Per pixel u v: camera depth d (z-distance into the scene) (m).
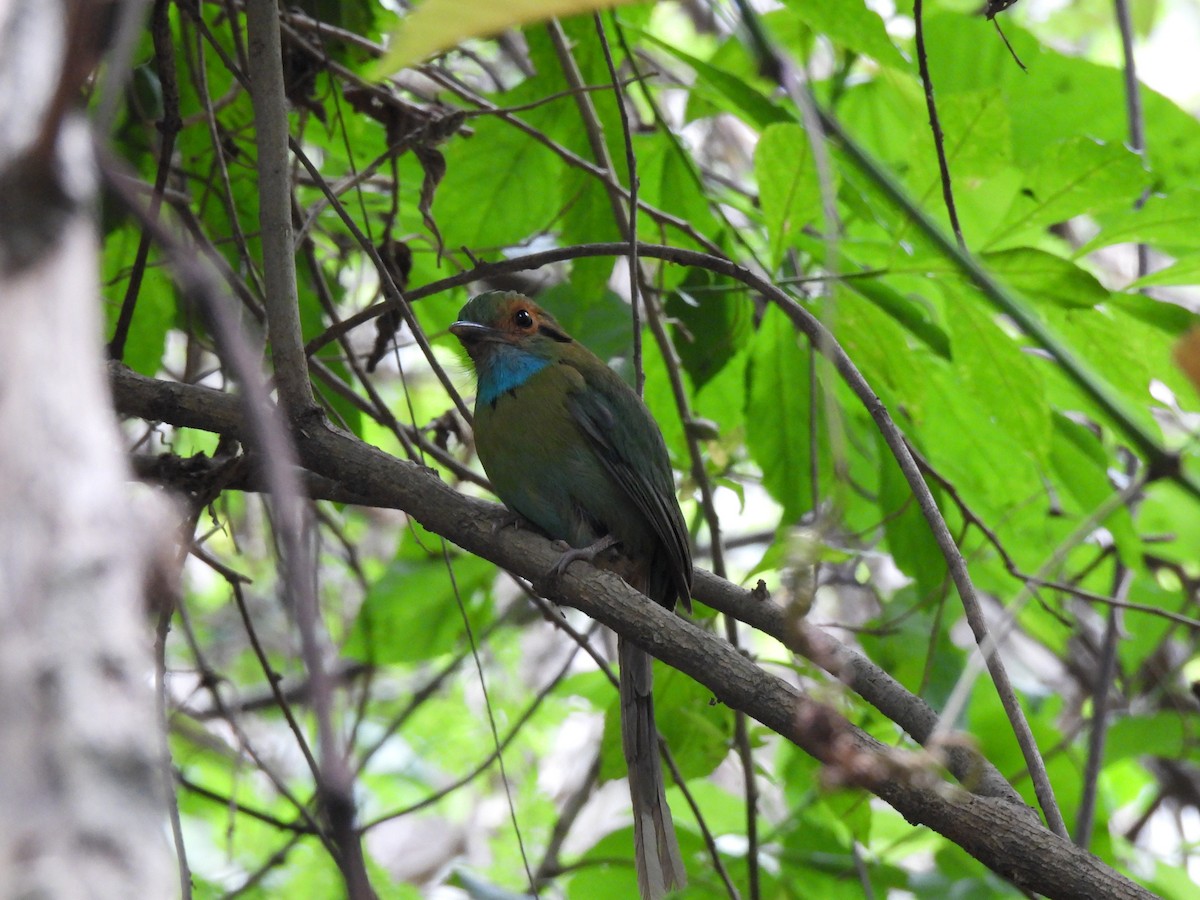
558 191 11.58
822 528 5.21
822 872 11.98
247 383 3.34
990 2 8.34
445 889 14.61
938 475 10.00
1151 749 12.96
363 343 15.27
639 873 8.40
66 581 2.35
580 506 9.76
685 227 9.95
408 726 15.86
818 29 8.71
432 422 11.09
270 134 7.67
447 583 12.57
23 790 2.20
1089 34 20.44
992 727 12.05
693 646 6.94
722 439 11.12
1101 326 9.65
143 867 2.26
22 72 2.80
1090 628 15.06
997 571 12.75
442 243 10.02
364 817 14.76
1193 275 9.27
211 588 17.47
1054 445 11.14
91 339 2.57
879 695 7.75
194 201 11.15
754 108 10.27
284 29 9.84
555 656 17.88
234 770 10.82
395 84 11.93
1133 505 11.91
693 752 10.20
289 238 7.66
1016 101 12.24
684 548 9.36
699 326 10.98
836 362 7.86
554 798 17.09
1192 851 14.00
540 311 10.32
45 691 2.27
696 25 18.19
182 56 11.22
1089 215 10.64
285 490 3.29
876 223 9.92
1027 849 6.16
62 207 2.63
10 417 2.38
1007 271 9.35
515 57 14.27
